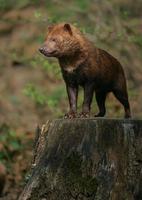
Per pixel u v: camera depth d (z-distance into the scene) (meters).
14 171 15.68
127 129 8.97
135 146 8.95
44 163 9.22
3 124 18.58
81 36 9.70
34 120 19.55
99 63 9.78
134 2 20.44
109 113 16.00
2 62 21.88
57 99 18.09
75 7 17.58
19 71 22.03
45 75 21.28
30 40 21.75
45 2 19.14
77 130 9.03
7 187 14.78
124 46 16.11
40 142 9.49
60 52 9.59
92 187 8.89
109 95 16.30
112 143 8.93
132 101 15.84
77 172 8.98
